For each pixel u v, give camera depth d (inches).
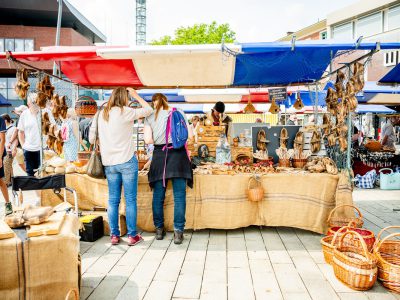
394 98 404.5
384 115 548.4
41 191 188.4
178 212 167.2
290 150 213.6
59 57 163.2
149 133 163.2
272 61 203.9
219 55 186.5
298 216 181.6
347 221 167.9
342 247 137.8
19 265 96.0
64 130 236.4
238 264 142.8
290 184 182.5
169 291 119.7
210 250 159.2
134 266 141.0
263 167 192.2
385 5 671.1
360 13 724.7
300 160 207.3
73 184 189.0
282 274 133.0
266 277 130.5
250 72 227.0
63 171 190.7
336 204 178.9
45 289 98.6
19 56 161.8
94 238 171.8
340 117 188.7
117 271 136.2
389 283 118.0
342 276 121.8
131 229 165.3
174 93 379.6
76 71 226.7
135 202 165.5
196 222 182.4
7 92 943.0
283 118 613.0
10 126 296.4
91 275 132.6
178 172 161.6
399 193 316.2
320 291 119.3
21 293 96.6
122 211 180.2
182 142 161.0
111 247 163.5
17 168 468.1
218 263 143.9
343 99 183.6
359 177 351.3
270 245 165.5
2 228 100.6
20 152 310.7
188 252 156.6
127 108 157.2
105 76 238.4
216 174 182.4
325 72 259.8
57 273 99.4
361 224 163.9
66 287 100.0
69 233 101.7
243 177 180.5
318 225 178.5
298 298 114.6
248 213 182.7
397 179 337.7
